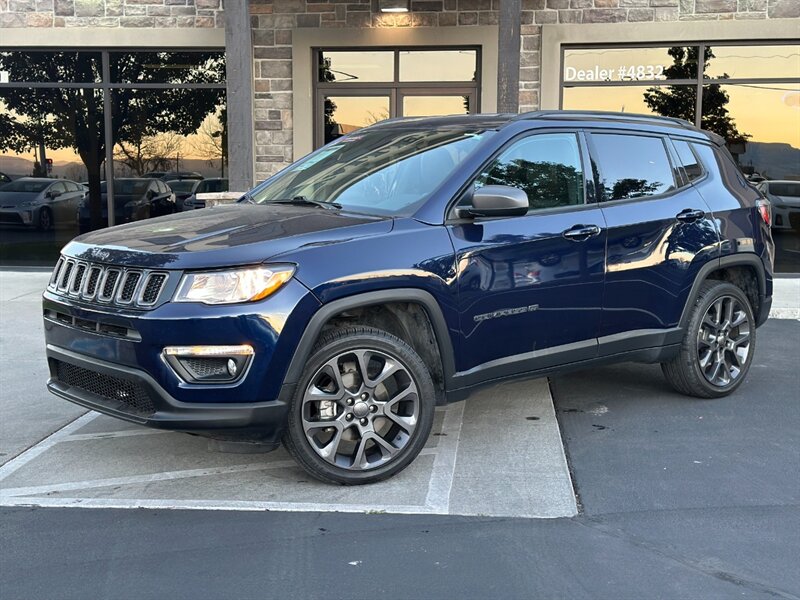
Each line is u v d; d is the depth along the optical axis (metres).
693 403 5.45
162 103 11.06
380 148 4.88
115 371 3.71
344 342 3.83
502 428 4.91
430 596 2.98
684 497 3.88
